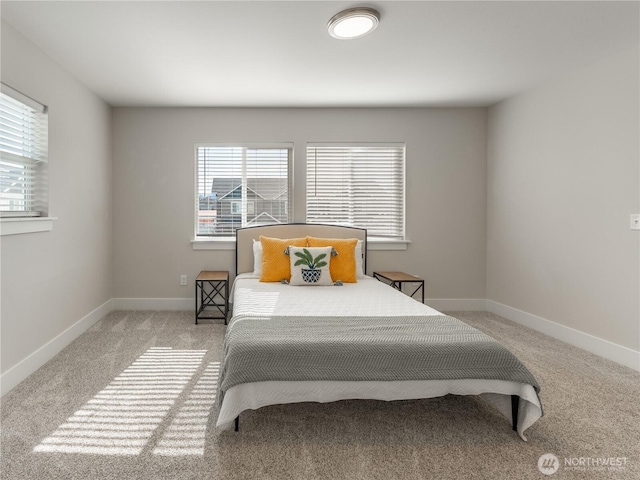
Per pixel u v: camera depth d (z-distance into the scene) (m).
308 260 3.38
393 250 4.19
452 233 4.21
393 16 2.23
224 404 1.67
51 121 2.71
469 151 4.18
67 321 2.97
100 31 2.36
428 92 3.61
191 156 4.03
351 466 1.56
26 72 2.40
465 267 4.23
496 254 4.06
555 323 3.26
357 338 1.84
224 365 1.81
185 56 2.74
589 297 2.94
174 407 2.02
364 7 2.13
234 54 2.72
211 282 3.86
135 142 3.97
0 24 2.15
